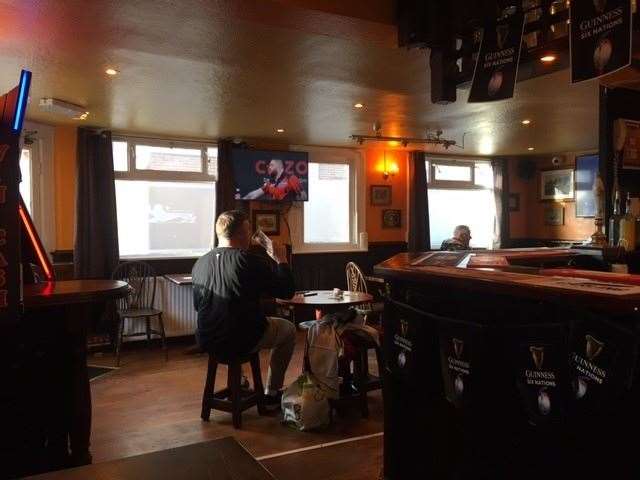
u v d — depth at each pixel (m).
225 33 2.73
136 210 5.69
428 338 1.86
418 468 2.06
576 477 1.42
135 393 3.84
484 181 7.93
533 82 3.70
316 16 2.49
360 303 3.47
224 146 5.88
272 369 3.45
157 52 3.04
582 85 3.79
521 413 1.58
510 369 1.57
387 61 3.21
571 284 1.41
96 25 2.61
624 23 1.77
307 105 4.40
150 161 5.69
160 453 1.23
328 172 6.76
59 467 2.06
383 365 2.20
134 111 4.57
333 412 3.40
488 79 2.32
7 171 1.60
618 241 2.68
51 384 2.06
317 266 6.57
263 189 6.02
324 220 6.77
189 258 5.81
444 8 2.55
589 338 1.27
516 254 2.63
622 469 1.28
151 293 5.39
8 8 2.41
